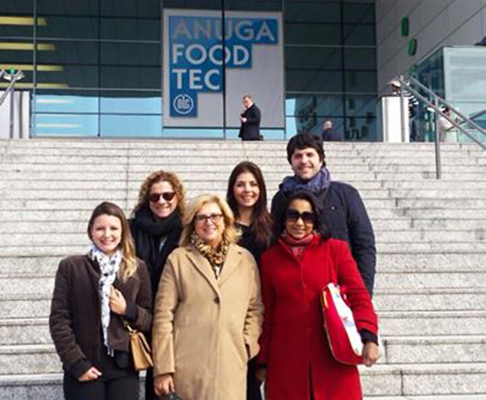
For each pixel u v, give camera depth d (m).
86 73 23.33
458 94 14.09
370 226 3.71
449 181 8.73
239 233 3.49
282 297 3.35
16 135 12.86
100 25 23.56
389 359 4.78
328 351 3.28
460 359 4.82
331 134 16.81
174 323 3.35
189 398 3.22
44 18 23.47
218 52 23.56
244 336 3.34
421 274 5.78
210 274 3.32
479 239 6.95
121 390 3.22
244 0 23.92
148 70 23.48
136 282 3.31
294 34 24.23
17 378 4.31
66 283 3.23
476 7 17.69
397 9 22.98
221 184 8.30
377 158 10.02
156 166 9.20
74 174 8.70
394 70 23.12
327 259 3.37
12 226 6.95
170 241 3.59
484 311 5.32
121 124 23.22
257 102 23.59
